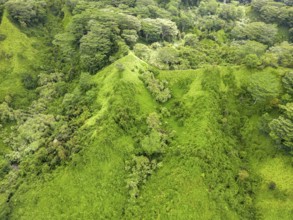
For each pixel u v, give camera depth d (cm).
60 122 10388
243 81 9875
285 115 8525
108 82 10425
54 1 17588
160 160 8581
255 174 8238
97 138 8800
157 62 11469
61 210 8006
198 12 19125
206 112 9038
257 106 9344
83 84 11025
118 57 11500
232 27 16288
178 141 8794
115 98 9550
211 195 7588
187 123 9125
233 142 8806
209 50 13275
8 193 8844
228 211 7469
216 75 10062
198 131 8612
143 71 10750
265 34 14712
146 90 10269
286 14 16225
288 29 16375
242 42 14238
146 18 15138
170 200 7619
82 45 12294
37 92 12862
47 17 16812
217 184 7838
